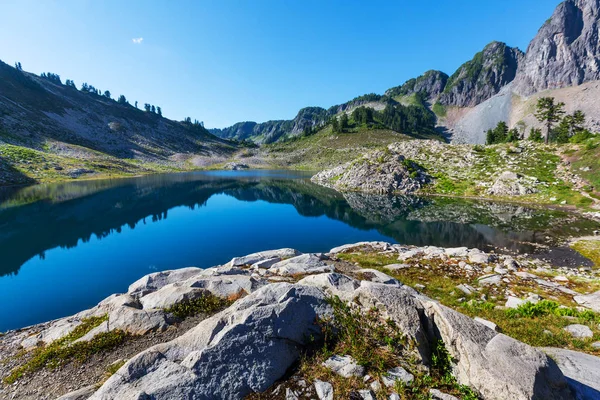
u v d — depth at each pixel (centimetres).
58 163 11512
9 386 868
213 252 3350
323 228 4491
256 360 688
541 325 1199
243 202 6875
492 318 1333
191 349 749
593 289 1922
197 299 1220
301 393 638
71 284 2500
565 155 7212
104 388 628
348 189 8750
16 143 12188
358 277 1556
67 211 5356
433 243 3672
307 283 1071
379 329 763
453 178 7856
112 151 17450
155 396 595
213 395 618
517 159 7712
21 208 5453
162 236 4003
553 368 583
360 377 663
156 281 1551
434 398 602
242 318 778
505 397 548
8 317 1988
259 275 1608
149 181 11031
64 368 912
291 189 9256
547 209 5297
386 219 5016
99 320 1177
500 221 4616
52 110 18850
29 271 2770
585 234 3762
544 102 8988
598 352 943
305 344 775
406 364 686
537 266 2548
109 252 3319
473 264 2403
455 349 672
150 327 1062
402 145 10725
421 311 780
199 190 8862
